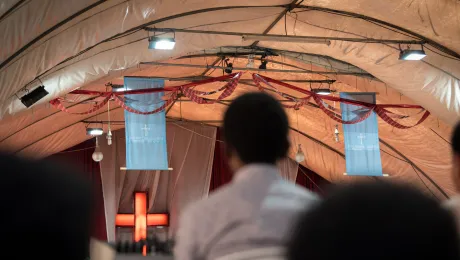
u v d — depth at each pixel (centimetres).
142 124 1288
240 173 143
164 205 2027
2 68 725
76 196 86
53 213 84
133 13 857
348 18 1113
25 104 901
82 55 976
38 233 83
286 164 2086
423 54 1087
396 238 73
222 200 137
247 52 1355
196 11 998
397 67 1181
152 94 1295
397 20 1071
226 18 1066
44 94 909
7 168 84
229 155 152
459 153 193
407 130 1517
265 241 130
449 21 1024
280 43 1262
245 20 1094
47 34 733
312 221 77
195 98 1301
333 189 80
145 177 2012
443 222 74
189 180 2042
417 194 77
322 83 1576
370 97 1376
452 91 1174
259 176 140
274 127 147
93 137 1942
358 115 1364
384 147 1675
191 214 138
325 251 75
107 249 117
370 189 77
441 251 73
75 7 721
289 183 144
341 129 1745
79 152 1928
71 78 1003
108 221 1902
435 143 1496
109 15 814
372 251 73
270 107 150
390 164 1722
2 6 601
